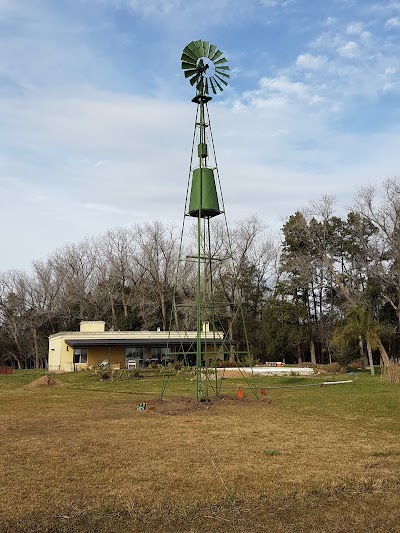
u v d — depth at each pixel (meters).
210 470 9.33
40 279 62.50
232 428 13.60
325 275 49.94
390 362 35.12
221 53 20.50
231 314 48.59
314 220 47.12
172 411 16.88
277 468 9.47
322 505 7.52
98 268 62.44
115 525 6.77
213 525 6.75
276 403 18.91
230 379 30.70
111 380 30.59
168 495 7.92
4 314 61.22
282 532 6.50
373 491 8.17
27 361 65.19
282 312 48.38
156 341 41.22
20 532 6.53
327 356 54.59
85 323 44.97
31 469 9.39
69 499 7.75
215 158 20.36
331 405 18.19
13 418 15.60
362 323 33.72
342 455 10.49
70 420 15.10
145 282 59.03
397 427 13.77
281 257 54.94
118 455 10.46
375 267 38.91
